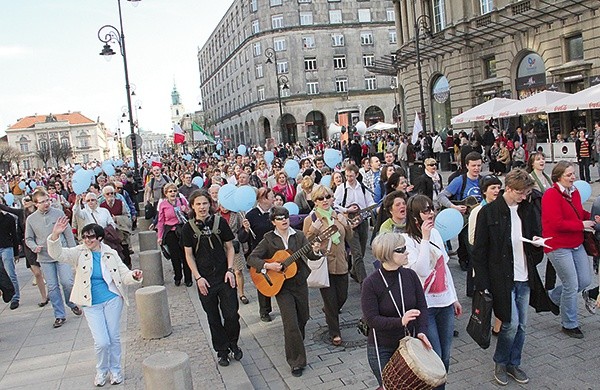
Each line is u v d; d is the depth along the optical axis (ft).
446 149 89.92
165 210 33.96
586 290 22.41
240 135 264.52
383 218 22.39
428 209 15.37
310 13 220.64
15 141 428.56
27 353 24.11
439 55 112.78
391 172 31.91
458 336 21.58
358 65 224.94
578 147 59.82
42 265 27.50
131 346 23.71
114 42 83.25
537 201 20.40
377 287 13.66
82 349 24.02
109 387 19.52
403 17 130.93
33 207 38.55
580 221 19.45
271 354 21.74
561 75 84.58
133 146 83.56
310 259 20.02
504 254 16.58
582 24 79.77
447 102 115.96
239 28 247.91
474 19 100.83
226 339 20.52
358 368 19.49
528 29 89.71
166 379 15.58
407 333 13.74
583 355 18.71
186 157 125.59
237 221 30.66
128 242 37.50
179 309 28.94
